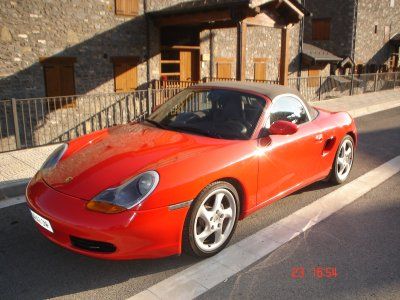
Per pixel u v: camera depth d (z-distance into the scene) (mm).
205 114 4000
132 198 2773
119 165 3072
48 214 2832
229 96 4090
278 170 3889
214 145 3430
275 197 3992
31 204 3012
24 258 3252
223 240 3375
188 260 3256
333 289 2893
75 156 3383
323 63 24656
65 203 2840
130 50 13422
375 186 5238
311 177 4547
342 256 3375
